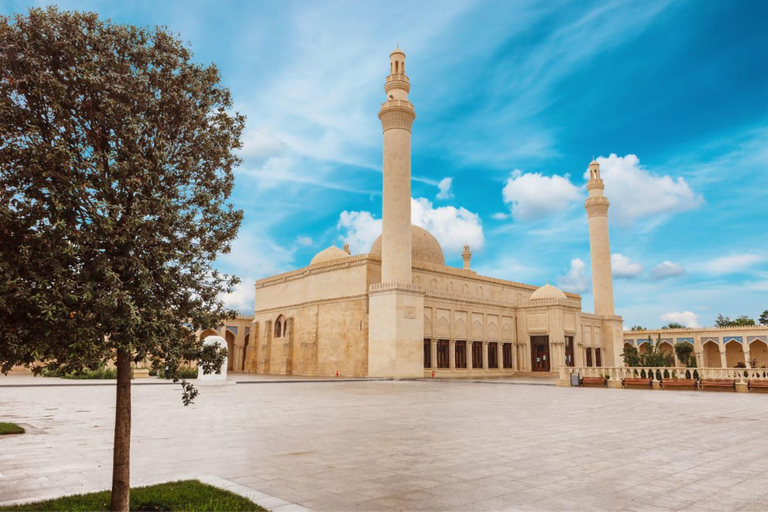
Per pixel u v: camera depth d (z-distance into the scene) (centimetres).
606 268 7694
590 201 7794
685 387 3641
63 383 3944
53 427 1673
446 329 6147
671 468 1096
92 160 769
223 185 938
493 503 844
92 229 738
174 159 883
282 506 818
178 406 2353
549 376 6456
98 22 823
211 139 917
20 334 694
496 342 6788
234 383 4109
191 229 855
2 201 709
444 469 1084
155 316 770
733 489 930
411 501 853
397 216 5425
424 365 5816
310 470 1073
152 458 1188
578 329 6969
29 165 706
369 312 5469
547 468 1095
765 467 1107
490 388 3869
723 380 3559
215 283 926
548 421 1873
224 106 977
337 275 6259
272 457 1202
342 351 5994
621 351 7694
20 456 1209
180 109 859
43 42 766
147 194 801
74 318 713
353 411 2183
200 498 831
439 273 6869
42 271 704
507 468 1094
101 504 797
